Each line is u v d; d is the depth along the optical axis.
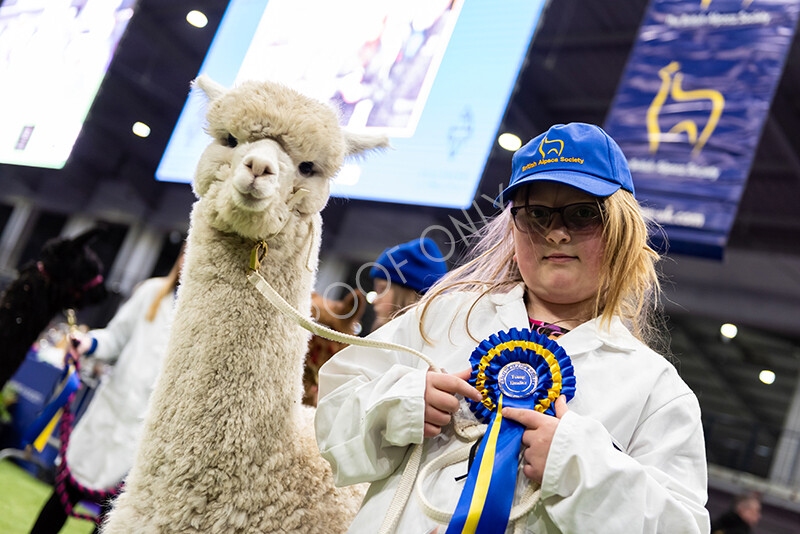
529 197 1.40
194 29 8.94
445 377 1.27
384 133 1.91
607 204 1.35
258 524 1.48
